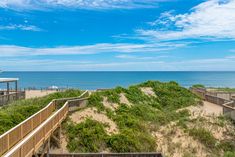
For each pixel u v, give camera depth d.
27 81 132.38
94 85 109.38
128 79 152.12
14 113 20.05
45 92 40.97
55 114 17.81
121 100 28.31
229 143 21.19
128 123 23.03
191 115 27.38
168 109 30.69
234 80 145.00
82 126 20.66
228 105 27.06
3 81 28.84
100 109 24.41
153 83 36.88
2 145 11.24
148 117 26.16
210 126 23.75
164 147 20.48
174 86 37.12
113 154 14.84
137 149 19.14
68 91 29.58
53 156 15.01
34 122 15.73
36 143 13.26
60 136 19.36
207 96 35.84
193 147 20.61
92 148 18.91
